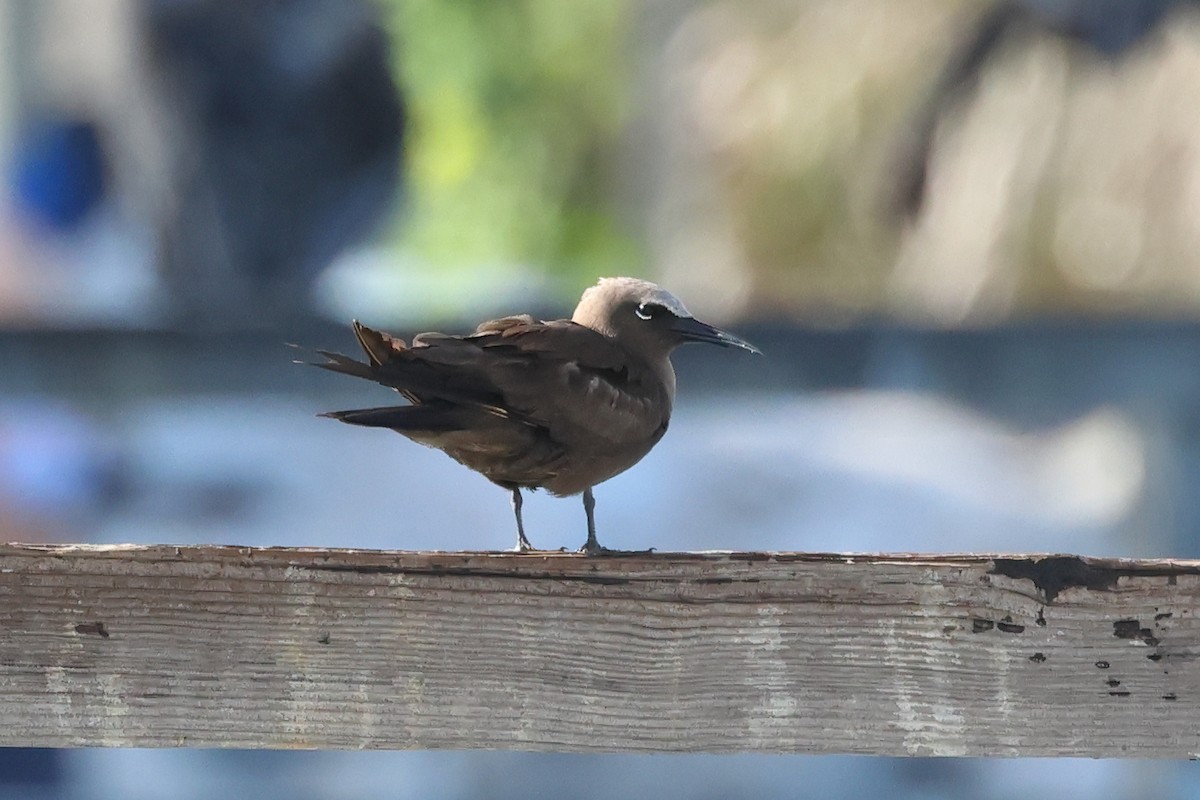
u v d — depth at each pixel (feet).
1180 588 20.13
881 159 65.41
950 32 63.52
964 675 20.21
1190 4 56.80
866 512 52.21
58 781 44.98
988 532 51.01
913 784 44.83
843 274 65.21
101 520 50.57
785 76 70.18
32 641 19.88
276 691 19.99
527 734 20.17
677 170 77.25
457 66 81.92
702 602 20.27
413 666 20.11
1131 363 39.09
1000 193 58.44
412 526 50.85
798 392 39.47
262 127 54.75
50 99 59.00
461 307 46.78
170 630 19.98
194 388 38.96
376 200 57.36
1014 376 39.11
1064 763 44.57
